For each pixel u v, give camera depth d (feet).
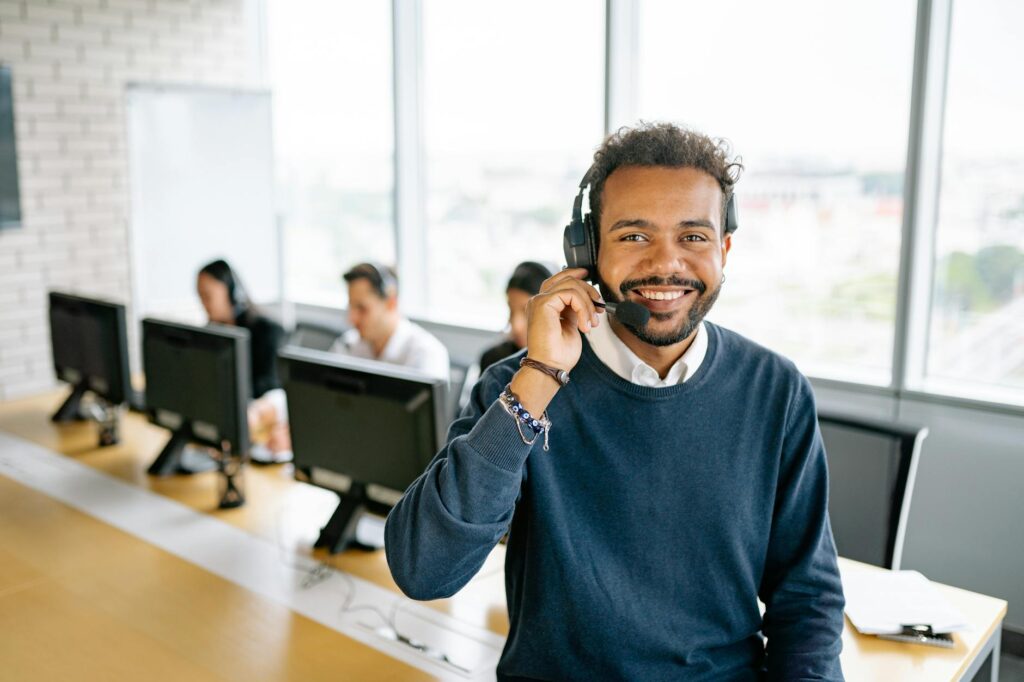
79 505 7.68
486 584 6.25
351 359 6.85
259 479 8.36
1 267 13.78
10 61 13.56
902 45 9.76
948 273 9.90
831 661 3.80
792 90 10.59
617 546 3.79
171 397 8.29
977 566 9.70
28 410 10.60
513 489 3.52
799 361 11.01
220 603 5.94
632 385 3.77
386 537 3.80
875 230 10.19
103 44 14.47
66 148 14.25
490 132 13.67
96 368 9.34
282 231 16.11
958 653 5.05
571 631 3.80
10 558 6.64
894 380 10.08
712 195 3.58
